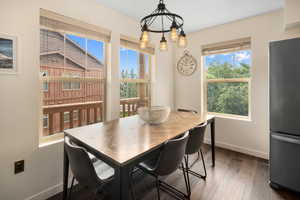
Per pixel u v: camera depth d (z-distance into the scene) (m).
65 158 1.50
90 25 2.06
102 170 1.38
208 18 2.60
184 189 1.81
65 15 1.81
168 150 1.24
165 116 1.80
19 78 1.47
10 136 1.43
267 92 2.46
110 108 2.37
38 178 1.61
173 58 3.57
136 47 2.75
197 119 2.07
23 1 1.48
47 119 1.82
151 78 3.21
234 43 2.75
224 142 2.96
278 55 1.74
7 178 1.42
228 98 2.98
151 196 1.70
